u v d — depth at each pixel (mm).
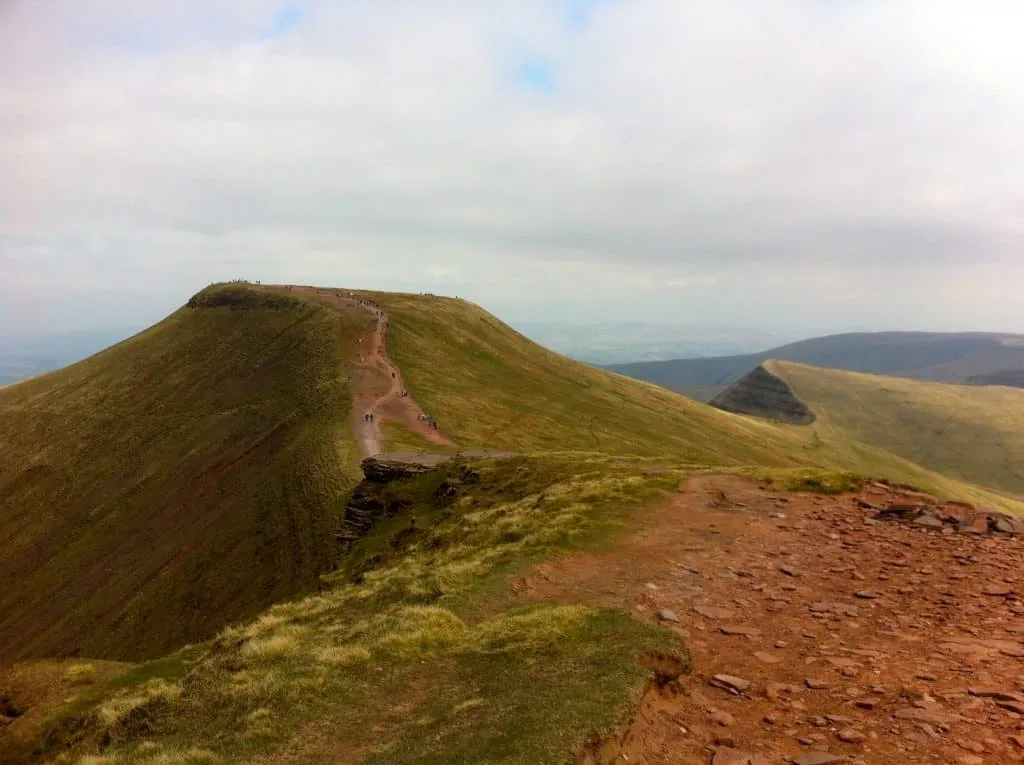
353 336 146000
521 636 13555
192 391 140875
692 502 26297
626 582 17062
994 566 16578
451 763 8695
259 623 20672
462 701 11148
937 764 8094
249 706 12555
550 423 117375
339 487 69062
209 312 190500
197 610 62281
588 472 38344
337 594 22453
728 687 10938
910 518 21828
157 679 22578
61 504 108000
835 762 8273
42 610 78938
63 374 168750
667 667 11391
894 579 16266
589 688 10258
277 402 118688
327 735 10883
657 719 9812
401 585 19609
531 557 19672
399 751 9625
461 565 19812
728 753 8688
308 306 169500
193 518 85875
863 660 11633
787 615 14352
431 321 173000
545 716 9445
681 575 17484
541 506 28422
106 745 14250
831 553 18891
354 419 92500
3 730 22609
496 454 53469
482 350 165625
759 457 149125
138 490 105250
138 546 85750
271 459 90688
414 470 52281
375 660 13641
